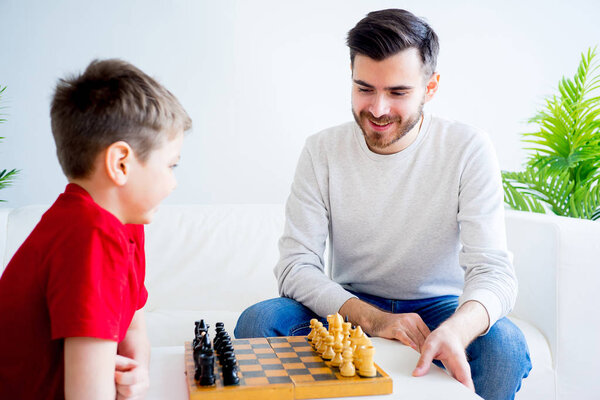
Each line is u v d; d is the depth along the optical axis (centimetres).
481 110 348
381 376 93
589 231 195
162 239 220
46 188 311
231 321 190
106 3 309
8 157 306
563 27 351
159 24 315
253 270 216
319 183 163
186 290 209
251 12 323
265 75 327
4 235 206
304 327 143
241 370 94
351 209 160
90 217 82
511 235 216
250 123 327
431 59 145
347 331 104
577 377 194
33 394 83
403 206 156
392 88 141
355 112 150
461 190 152
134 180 89
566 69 353
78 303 77
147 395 92
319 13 329
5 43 302
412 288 157
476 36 344
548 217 212
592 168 271
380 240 158
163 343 179
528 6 348
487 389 129
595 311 194
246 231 226
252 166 329
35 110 306
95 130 85
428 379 99
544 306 197
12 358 83
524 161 353
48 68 306
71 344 77
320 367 97
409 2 336
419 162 155
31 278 81
